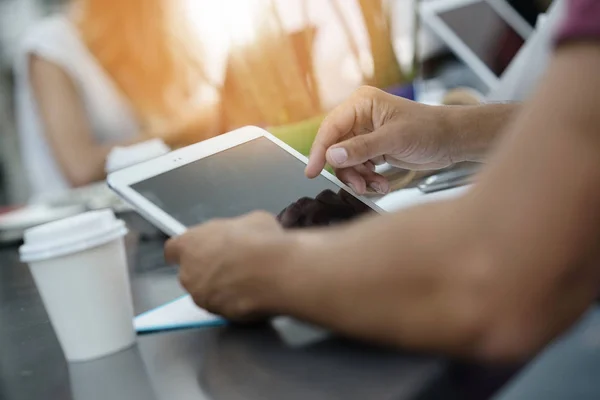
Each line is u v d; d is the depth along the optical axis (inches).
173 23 96.2
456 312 18.2
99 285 26.1
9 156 114.0
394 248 19.3
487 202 18.2
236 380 21.0
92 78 97.0
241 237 24.0
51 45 94.9
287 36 93.0
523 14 95.5
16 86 107.2
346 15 95.2
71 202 66.1
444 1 95.0
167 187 33.5
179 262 26.1
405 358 19.9
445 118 43.0
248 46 93.7
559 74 18.0
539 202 17.4
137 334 28.3
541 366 55.4
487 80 91.0
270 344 23.3
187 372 22.8
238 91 95.3
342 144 39.7
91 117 97.7
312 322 21.3
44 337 31.2
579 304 18.2
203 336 26.3
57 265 25.6
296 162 39.0
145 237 48.0
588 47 17.7
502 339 18.0
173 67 98.1
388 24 97.5
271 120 93.4
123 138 99.3
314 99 94.0
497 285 17.7
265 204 34.8
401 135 41.4
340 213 35.5
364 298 19.6
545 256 17.4
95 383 23.9
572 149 17.3
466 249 18.2
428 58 98.0
